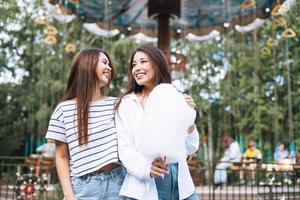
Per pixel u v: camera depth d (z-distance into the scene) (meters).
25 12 17.31
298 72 11.76
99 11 10.35
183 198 2.48
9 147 19.78
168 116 2.18
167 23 9.39
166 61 2.68
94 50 2.69
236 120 19.23
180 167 2.54
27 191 7.30
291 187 8.15
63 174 2.55
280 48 11.77
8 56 18.67
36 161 10.77
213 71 19.91
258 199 7.80
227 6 9.90
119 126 2.49
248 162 9.24
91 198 2.44
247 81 18.33
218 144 20.02
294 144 10.92
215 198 8.93
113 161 2.45
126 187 2.40
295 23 9.15
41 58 18.09
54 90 16.69
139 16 10.90
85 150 2.49
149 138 2.18
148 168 2.28
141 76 2.60
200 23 10.89
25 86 19.34
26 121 20.08
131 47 17.50
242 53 17.08
